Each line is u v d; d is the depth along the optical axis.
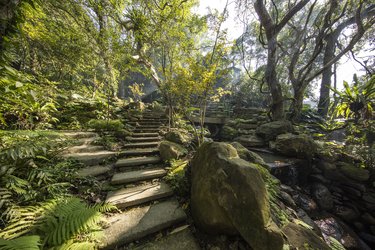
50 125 3.00
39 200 1.39
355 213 3.12
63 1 3.57
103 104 4.67
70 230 1.09
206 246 1.38
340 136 4.87
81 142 2.77
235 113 8.50
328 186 3.52
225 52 3.09
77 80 6.13
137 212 1.60
